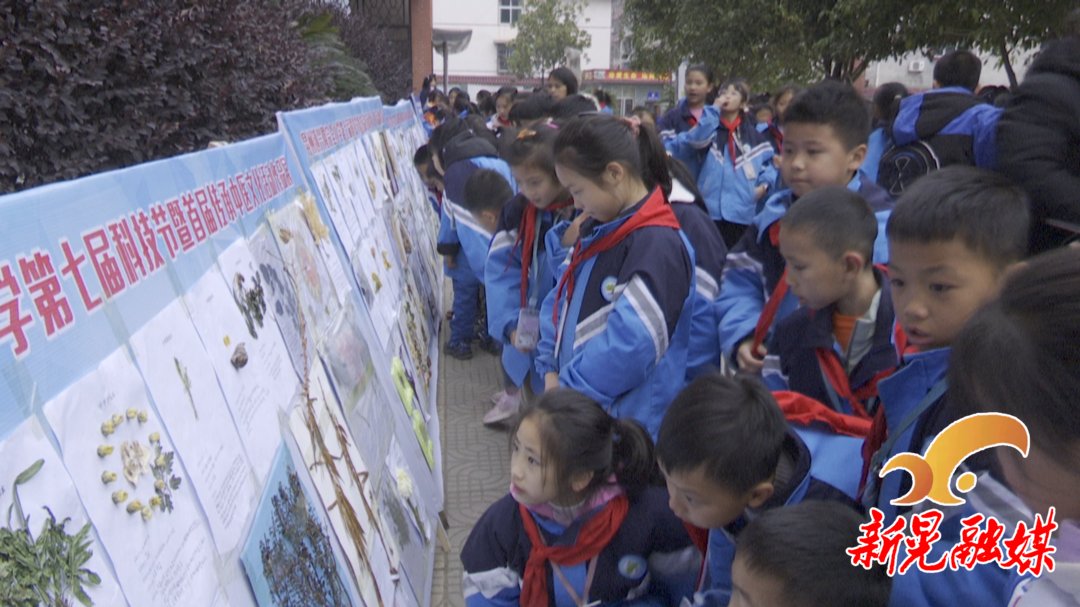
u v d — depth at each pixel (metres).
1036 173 2.27
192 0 3.11
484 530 1.96
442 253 4.85
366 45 9.70
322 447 1.88
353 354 2.44
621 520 1.83
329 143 3.23
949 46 8.45
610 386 2.17
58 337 0.99
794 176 2.28
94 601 0.91
